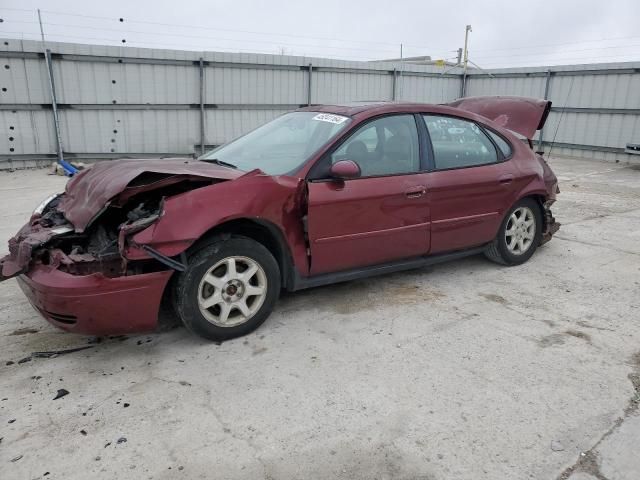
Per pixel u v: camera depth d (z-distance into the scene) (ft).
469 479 7.42
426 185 13.48
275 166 12.42
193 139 44.68
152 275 10.03
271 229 11.37
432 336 11.78
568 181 35.04
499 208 15.33
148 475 7.45
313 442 8.19
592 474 7.52
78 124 40.55
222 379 9.95
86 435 8.31
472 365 10.52
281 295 14.06
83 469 7.57
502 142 15.78
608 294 14.39
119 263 10.28
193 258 10.56
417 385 9.77
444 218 14.07
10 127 38.68
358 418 8.79
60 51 38.58
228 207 10.57
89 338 11.61
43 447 8.03
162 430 8.45
